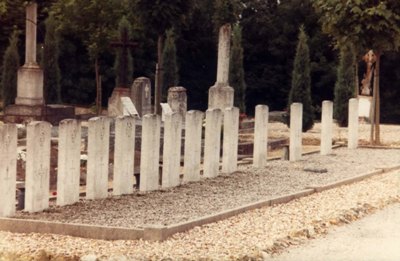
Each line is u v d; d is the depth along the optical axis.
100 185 19.41
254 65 66.75
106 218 16.97
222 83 38.19
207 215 17.05
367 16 29.94
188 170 22.14
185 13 39.91
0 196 16.98
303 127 40.28
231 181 22.31
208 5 64.56
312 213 17.77
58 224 15.77
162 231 15.07
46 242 14.97
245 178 22.88
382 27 30.03
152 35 58.44
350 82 42.75
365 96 46.62
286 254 14.68
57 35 50.88
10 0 39.62
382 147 31.30
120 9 49.53
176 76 48.62
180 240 15.03
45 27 48.53
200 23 64.62
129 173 20.19
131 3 40.22
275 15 66.31
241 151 32.03
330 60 64.50
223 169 23.78
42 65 44.22
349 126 30.89
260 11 66.75
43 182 17.81
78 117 43.25
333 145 31.91
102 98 60.31
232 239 15.14
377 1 30.06
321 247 15.30
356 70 42.72
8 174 17.08
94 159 19.20
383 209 19.09
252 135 37.09
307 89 40.34
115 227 15.41
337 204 18.89
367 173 23.88
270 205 18.78
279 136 38.06
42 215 17.27
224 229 15.98
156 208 18.19
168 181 21.19
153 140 20.67
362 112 46.34
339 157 28.02
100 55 55.09
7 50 43.50
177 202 19.02
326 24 30.97
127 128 19.98
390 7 30.08
